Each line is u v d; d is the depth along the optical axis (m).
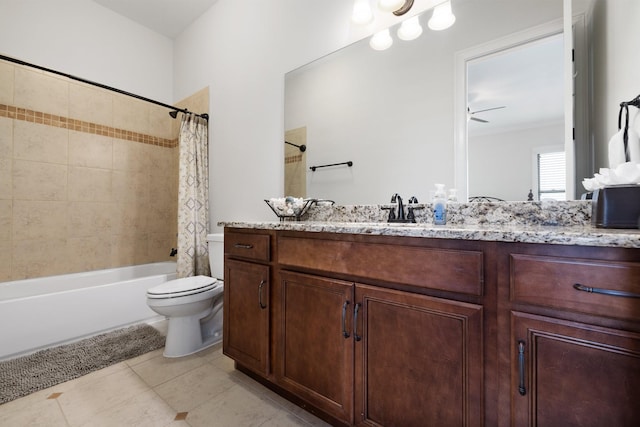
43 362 1.63
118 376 1.51
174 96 3.12
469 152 1.36
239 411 1.25
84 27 2.56
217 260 2.14
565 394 0.66
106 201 2.66
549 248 0.69
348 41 1.73
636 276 0.59
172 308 1.64
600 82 1.10
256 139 2.24
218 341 1.93
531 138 1.22
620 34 0.97
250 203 2.29
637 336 0.59
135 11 2.75
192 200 2.49
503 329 0.74
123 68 2.80
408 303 0.89
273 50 2.12
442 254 0.83
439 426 0.83
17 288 2.15
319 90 1.88
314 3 1.89
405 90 1.55
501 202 1.24
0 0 2.15
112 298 2.10
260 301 1.32
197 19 2.84
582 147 1.14
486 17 1.33
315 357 1.13
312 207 1.86
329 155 1.84
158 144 3.03
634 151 0.88
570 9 1.16
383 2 1.43
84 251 2.52
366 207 1.65
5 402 1.29
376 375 0.96
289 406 1.29
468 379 0.79
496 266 0.75
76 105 2.50
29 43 2.28
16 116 2.20
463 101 1.38
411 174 1.52
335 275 1.08
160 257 3.02
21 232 2.21
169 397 1.34
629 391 0.60
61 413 1.23
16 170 2.19
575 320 0.65
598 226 0.87
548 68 1.20
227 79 2.49
